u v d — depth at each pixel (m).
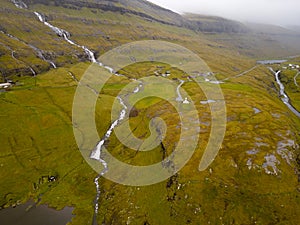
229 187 64.81
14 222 70.56
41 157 97.38
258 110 106.38
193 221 60.31
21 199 79.44
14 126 108.50
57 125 113.25
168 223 61.53
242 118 96.69
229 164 70.12
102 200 76.94
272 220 57.66
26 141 103.50
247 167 68.44
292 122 101.88
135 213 67.19
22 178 87.75
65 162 95.75
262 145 76.44
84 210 73.88
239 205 61.06
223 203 62.06
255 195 62.34
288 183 64.62
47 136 107.19
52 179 88.19
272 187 63.69
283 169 67.75
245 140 79.38
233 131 85.50
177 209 63.34
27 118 113.81
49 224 69.50
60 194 81.19
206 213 61.03
